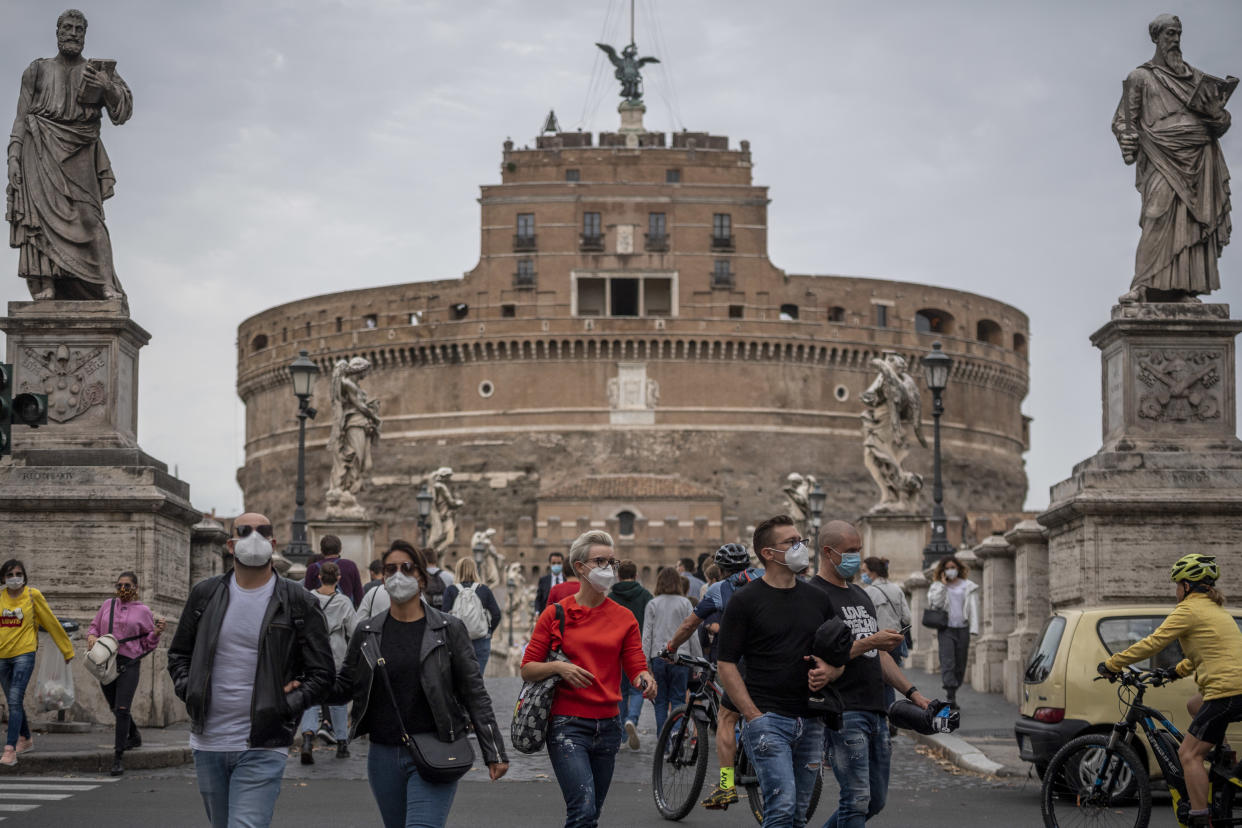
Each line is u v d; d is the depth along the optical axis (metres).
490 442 114.50
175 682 8.93
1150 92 19.31
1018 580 23.78
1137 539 18.34
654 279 115.50
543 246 115.19
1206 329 19.00
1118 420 19.31
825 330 115.56
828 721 9.81
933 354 34.06
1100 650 14.00
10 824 12.45
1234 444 18.88
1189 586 11.09
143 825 12.44
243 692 8.84
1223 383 19.06
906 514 38.16
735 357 114.38
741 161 117.00
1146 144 19.34
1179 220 19.17
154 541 18.64
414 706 9.06
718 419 113.75
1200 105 19.17
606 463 112.94
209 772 8.88
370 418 37.31
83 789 14.56
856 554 10.29
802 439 114.81
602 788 10.33
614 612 10.35
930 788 15.34
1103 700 13.87
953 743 18.20
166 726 18.95
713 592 14.36
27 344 19.19
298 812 13.45
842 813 10.01
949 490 118.88
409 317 118.62
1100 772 11.25
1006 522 111.88
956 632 22.11
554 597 16.34
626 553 108.06
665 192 115.44
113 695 15.77
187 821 12.64
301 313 122.81
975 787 15.38
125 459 18.98
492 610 20.27
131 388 19.88
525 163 116.94
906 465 117.12
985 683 25.91
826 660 9.58
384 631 9.16
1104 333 19.50
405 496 115.75
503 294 115.25
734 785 12.42
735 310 115.19
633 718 18.86
